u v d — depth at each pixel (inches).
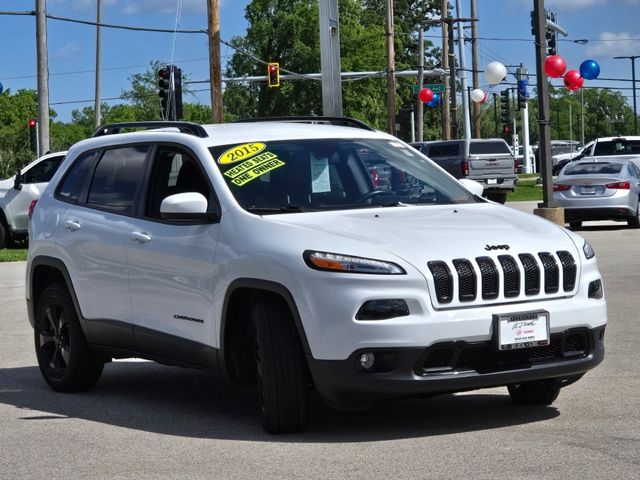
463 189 301.4
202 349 275.4
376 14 4163.4
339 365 240.4
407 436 251.9
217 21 1284.4
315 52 3324.3
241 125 311.6
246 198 274.7
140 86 3988.7
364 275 239.5
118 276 304.0
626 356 353.1
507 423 262.7
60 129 5497.1
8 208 935.7
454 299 241.0
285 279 247.9
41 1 1268.5
